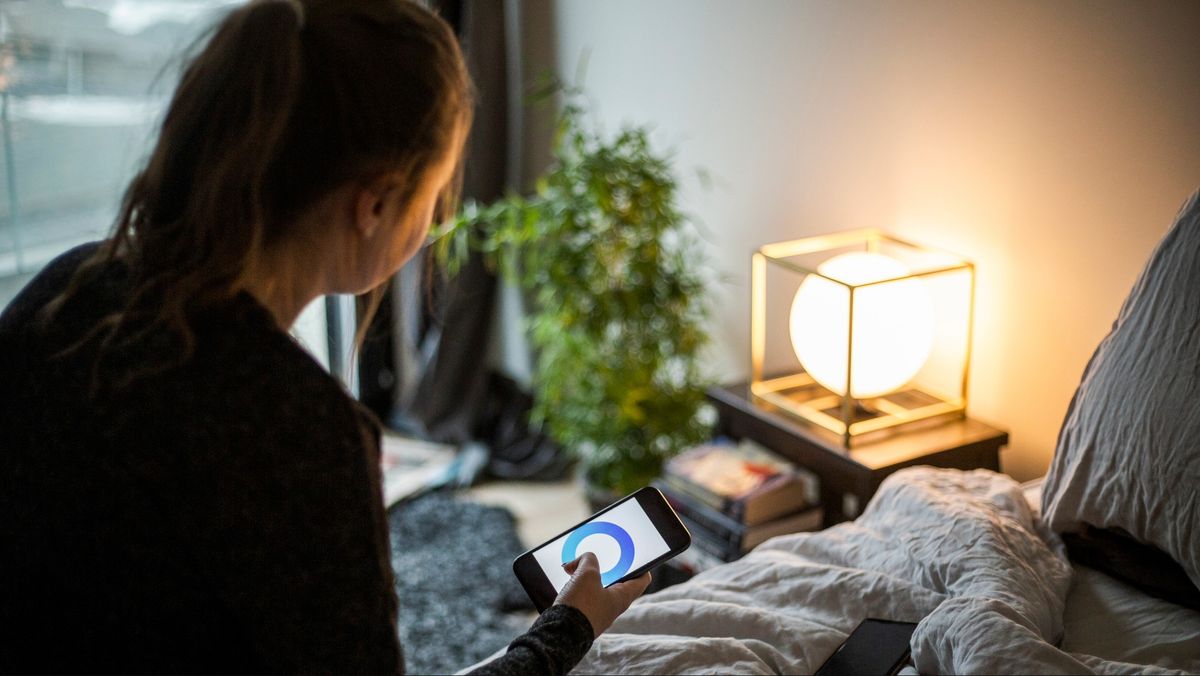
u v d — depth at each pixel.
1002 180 1.84
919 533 1.38
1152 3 1.56
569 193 2.31
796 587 1.33
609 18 2.63
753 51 2.27
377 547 0.68
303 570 0.65
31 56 2.39
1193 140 1.54
